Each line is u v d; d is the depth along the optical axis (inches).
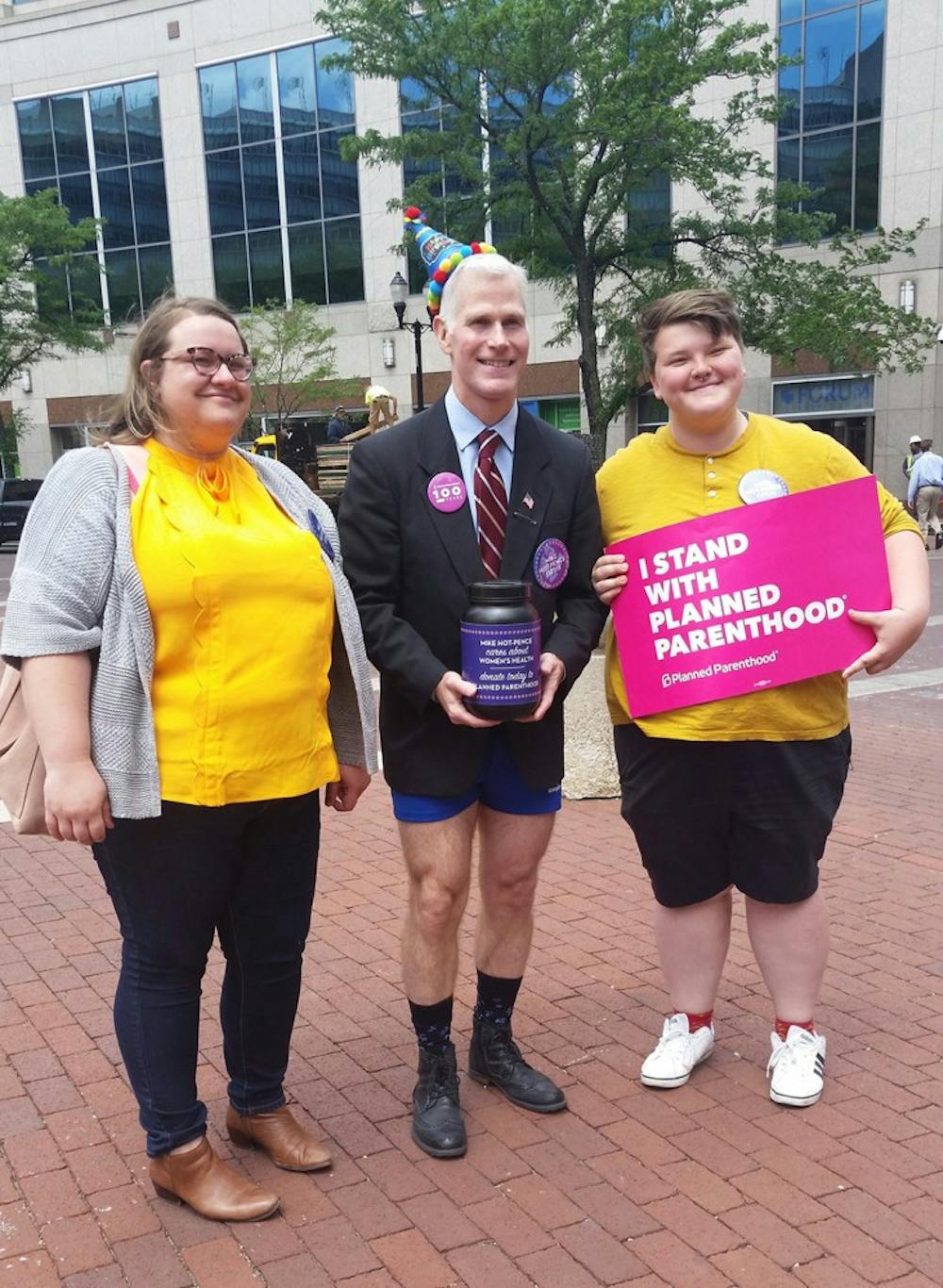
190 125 1261.1
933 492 734.5
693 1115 115.6
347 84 1171.9
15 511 1055.0
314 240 1233.4
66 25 1291.8
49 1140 113.3
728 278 770.2
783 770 110.3
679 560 110.0
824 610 108.3
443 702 101.0
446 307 104.8
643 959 154.7
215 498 94.3
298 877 100.9
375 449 106.7
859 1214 98.6
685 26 673.0
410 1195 102.9
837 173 991.0
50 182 1347.2
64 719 85.0
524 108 682.2
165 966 94.7
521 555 106.3
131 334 106.0
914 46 938.1
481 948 119.0
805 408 1043.3
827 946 118.5
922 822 211.9
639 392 758.5
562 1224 98.1
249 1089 107.0
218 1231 98.0
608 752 229.5
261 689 90.7
